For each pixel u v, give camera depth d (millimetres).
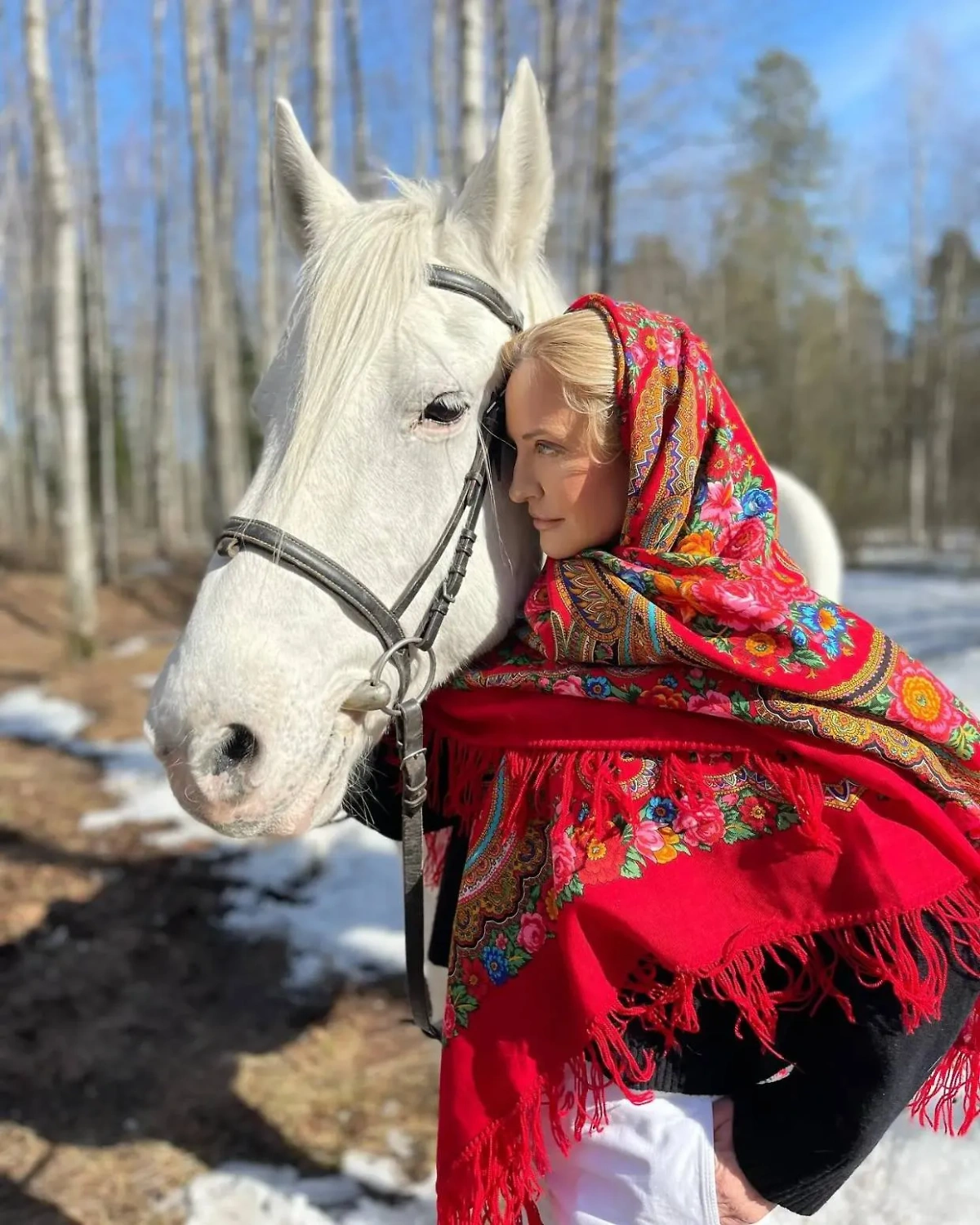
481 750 1141
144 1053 2545
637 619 958
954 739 967
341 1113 2293
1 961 3014
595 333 999
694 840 939
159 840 4012
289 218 1419
